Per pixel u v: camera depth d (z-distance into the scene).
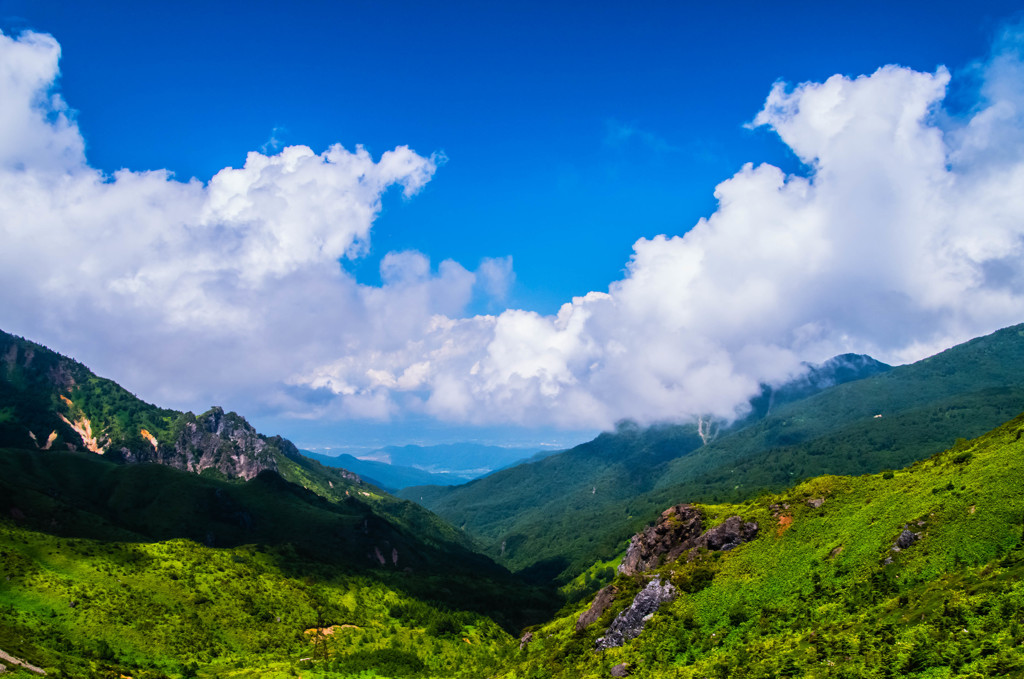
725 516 133.50
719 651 89.75
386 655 180.00
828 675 66.62
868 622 75.69
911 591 77.38
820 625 82.12
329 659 173.38
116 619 155.00
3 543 172.62
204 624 170.75
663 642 99.81
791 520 116.50
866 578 85.69
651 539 149.12
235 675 147.62
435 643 199.88
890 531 92.69
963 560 77.00
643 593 113.75
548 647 139.62
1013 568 68.81
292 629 185.62
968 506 84.81
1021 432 96.81
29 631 135.50
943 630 63.69
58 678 115.75
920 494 96.81
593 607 132.38
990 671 53.84
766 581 102.12
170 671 144.50
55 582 160.25
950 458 106.44
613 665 100.94
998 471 87.62
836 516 109.00
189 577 191.00
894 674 61.38
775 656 77.75
